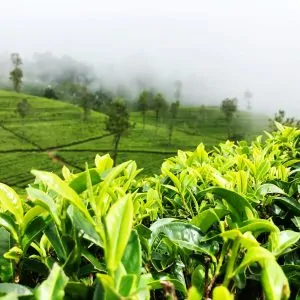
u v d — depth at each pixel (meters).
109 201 1.59
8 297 0.93
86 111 146.25
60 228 1.31
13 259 1.42
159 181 2.65
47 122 131.88
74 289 1.14
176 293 1.55
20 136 115.50
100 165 2.01
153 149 124.69
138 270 1.19
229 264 1.15
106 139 125.94
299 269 1.52
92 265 1.41
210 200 2.20
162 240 1.74
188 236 1.57
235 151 3.80
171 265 1.62
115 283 1.04
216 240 1.57
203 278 1.41
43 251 1.53
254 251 1.08
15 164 96.06
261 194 2.13
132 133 137.88
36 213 1.39
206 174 2.66
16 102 147.62
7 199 1.43
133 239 1.23
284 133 3.85
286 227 2.19
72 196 1.11
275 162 2.99
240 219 1.55
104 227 1.07
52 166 97.06
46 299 1.01
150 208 2.17
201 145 3.13
